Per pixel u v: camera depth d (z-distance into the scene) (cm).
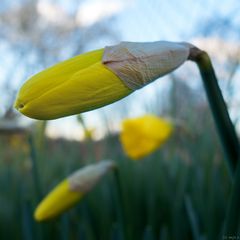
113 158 59
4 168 84
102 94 13
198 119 57
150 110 62
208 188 43
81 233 42
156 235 45
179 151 60
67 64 13
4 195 60
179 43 15
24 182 63
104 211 46
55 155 79
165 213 47
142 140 44
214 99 16
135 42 14
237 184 15
